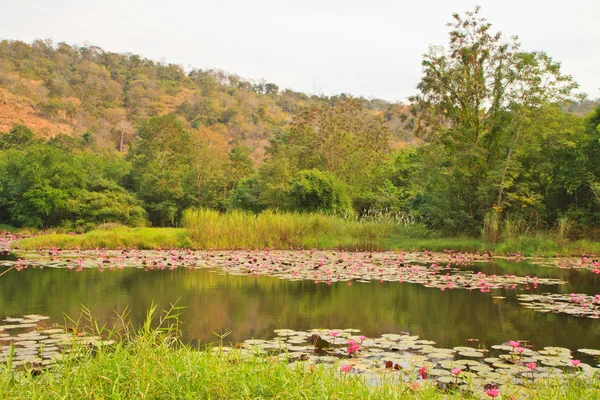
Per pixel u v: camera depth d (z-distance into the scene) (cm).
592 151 1369
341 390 266
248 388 256
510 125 1454
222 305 601
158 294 674
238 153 3325
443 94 1630
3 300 620
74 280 797
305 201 1927
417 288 737
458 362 372
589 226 1363
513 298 655
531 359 382
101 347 315
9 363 278
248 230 1492
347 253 1316
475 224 1492
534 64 1440
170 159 2894
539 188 1488
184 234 1498
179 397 246
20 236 1970
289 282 797
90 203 2244
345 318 534
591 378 330
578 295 675
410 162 2536
